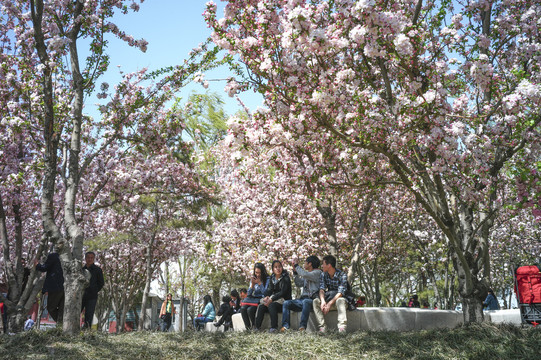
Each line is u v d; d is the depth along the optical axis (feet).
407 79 25.25
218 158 68.49
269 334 23.15
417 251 76.07
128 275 76.95
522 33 26.71
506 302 97.25
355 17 20.35
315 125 22.49
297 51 22.66
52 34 28.12
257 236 62.49
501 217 58.23
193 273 112.37
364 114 21.33
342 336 21.94
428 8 27.63
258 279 30.50
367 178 24.63
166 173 51.96
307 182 26.20
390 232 70.03
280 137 22.48
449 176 22.97
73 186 27.53
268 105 24.99
